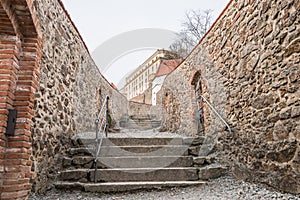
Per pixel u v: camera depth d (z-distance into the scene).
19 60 2.30
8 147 2.07
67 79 3.90
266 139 2.63
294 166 2.16
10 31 2.18
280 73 2.40
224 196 2.64
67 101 3.90
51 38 3.14
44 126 2.87
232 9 3.68
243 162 3.16
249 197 2.48
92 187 2.96
